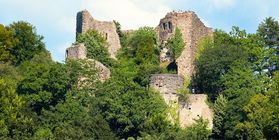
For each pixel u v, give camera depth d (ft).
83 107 448.24
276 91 379.35
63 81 452.35
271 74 498.28
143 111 434.71
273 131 357.20
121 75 486.79
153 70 482.28
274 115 357.61
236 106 438.81
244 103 437.17
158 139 407.85
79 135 405.18
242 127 420.77
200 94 456.86
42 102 446.19
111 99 440.04
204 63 477.36
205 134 431.02
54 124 425.69
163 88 458.09
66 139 399.24
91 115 440.45
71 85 463.01
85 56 495.82
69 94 453.17
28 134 403.54
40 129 418.10
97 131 418.51
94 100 448.65
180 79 461.78
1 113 410.11
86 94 457.27
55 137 402.93
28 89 447.42
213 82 475.31
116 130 434.30
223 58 475.72
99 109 442.50
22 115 415.03
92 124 419.74
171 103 454.40
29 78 449.06
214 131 444.96
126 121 430.61
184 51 497.46
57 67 457.68
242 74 470.39
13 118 406.41
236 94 461.78
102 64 488.85
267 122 360.07
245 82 468.75
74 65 469.16
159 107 447.83
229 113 440.04
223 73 476.54
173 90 458.09
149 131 424.05
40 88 447.01
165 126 430.20
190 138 415.85
